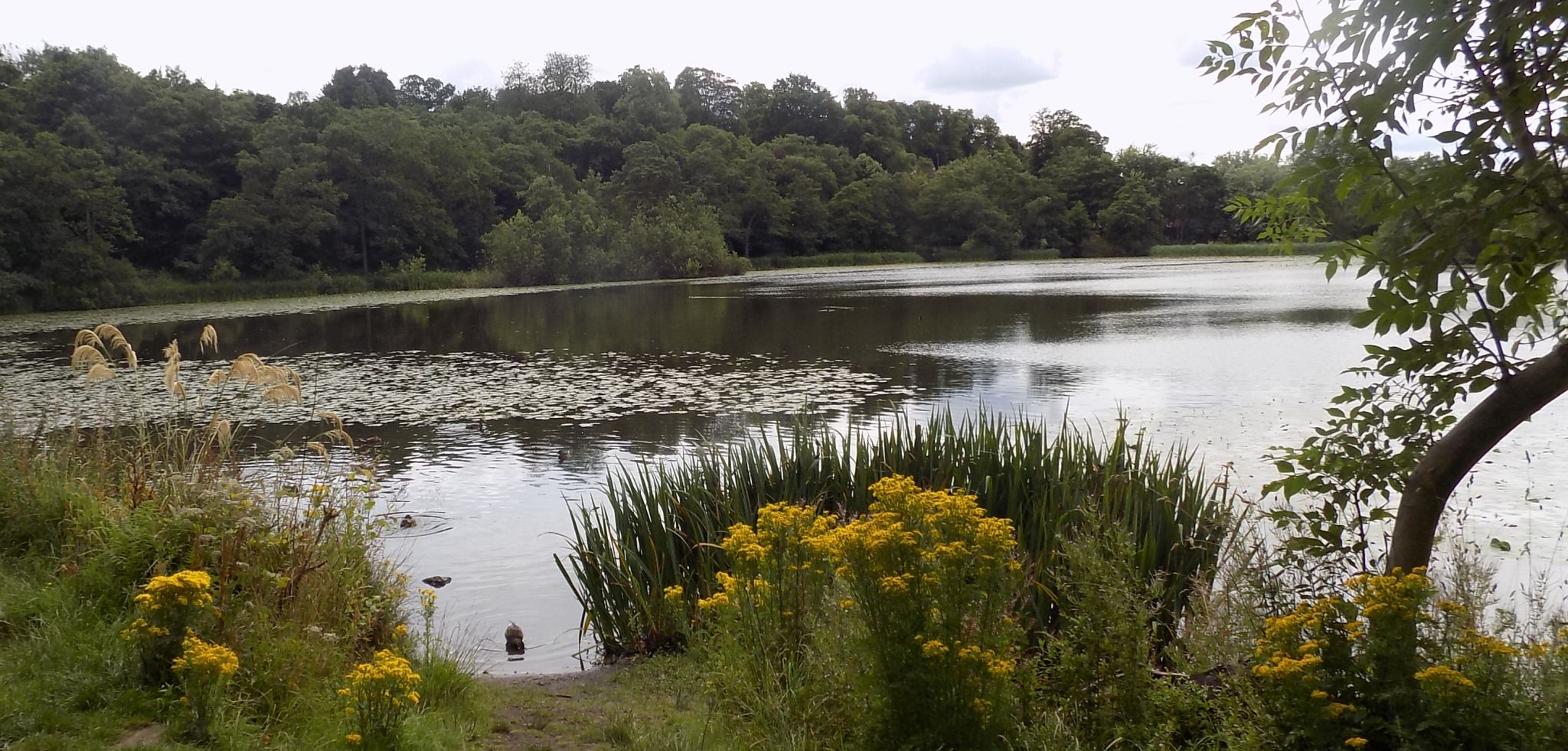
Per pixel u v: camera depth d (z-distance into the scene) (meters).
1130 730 3.68
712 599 4.66
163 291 49.12
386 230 62.38
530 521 8.47
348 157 60.59
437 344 24.22
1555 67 2.95
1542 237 3.13
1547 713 2.89
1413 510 3.51
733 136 99.88
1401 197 3.25
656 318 31.17
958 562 3.49
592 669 5.67
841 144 116.06
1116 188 106.50
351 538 6.00
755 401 14.27
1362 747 2.99
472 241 70.06
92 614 4.83
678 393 15.26
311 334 28.19
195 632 4.32
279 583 4.95
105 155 56.31
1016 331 23.89
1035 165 125.44
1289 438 10.74
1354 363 16.70
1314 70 3.24
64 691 4.13
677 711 4.70
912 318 28.78
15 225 42.53
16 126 52.00
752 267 84.44
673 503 6.46
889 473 6.50
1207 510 5.83
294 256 56.81
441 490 9.51
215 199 59.56
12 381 17.12
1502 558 6.52
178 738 3.81
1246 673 3.44
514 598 6.84
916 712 3.52
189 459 7.11
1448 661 3.06
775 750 3.83
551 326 29.17
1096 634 3.90
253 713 4.08
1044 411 12.88
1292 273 57.41
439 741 4.05
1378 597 3.09
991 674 3.49
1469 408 9.80
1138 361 17.75
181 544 5.34
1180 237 108.44
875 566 3.56
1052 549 5.29
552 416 13.38
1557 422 10.65
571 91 113.44
